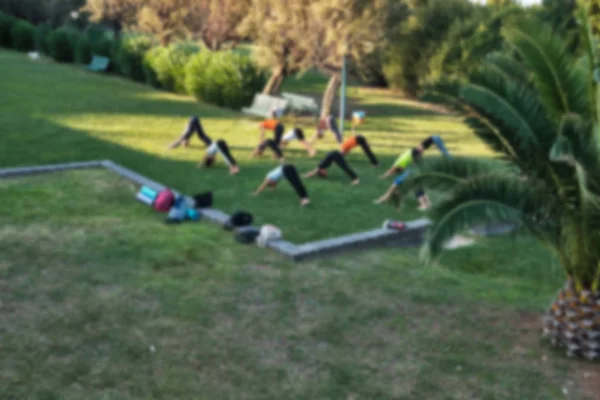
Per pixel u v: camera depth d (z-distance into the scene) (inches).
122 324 286.2
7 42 1855.3
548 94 260.2
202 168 610.2
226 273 351.9
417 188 267.0
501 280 371.9
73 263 351.3
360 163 679.1
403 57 1334.9
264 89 1098.7
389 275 364.8
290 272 359.9
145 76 1288.1
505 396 246.5
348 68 969.5
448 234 233.8
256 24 1031.0
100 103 1003.9
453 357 274.1
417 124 1011.3
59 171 561.6
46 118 837.2
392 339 287.9
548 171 247.0
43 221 419.5
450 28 1256.8
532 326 307.3
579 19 258.5
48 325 280.5
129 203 479.5
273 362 263.1
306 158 690.8
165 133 786.2
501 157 265.7
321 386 247.3
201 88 1068.5
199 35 1368.1
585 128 236.1
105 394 232.8
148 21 1359.5
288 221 455.8
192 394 237.0
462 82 256.1
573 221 255.8
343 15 866.1
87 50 1540.4
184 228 425.7
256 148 706.8
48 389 233.0
